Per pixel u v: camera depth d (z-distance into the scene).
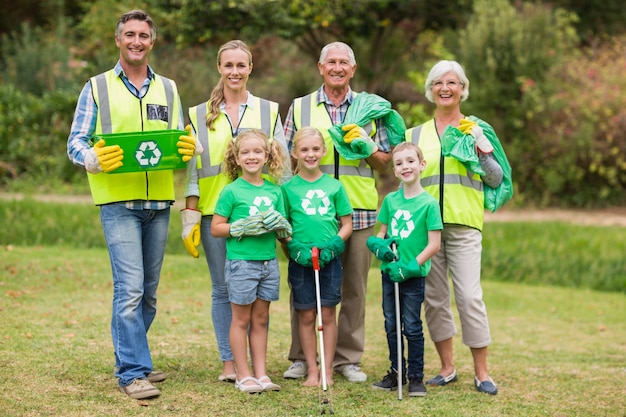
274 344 6.02
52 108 16.41
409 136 5.17
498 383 5.25
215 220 4.59
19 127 16.06
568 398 4.91
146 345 4.51
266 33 15.34
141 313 4.54
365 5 15.01
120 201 4.41
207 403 4.36
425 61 17.86
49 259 8.97
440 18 16.12
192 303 7.48
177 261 9.67
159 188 4.51
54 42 19.25
